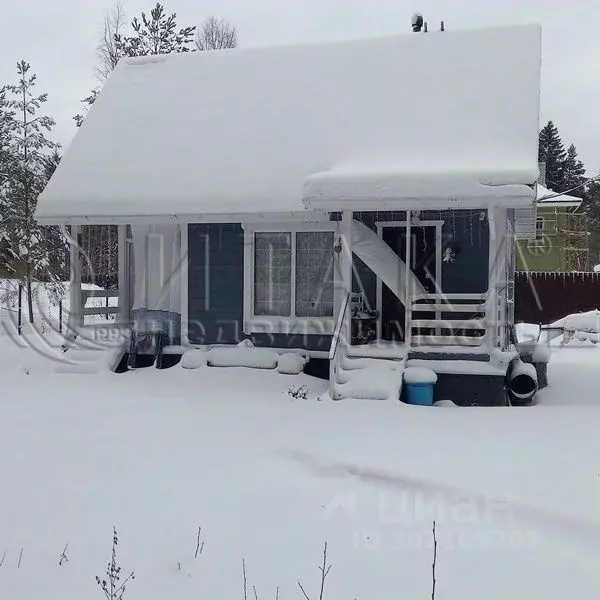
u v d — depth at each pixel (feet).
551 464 20.98
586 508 17.19
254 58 47.21
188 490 19.31
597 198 177.37
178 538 16.05
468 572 14.30
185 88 46.65
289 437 25.00
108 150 43.24
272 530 16.51
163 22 92.68
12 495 18.89
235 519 17.20
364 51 44.83
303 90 43.57
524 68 39.68
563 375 42.29
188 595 13.48
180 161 41.14
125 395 33.58
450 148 35.81
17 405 31.14
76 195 40.45
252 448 23.70
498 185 31.04
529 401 34.83
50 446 23.89
